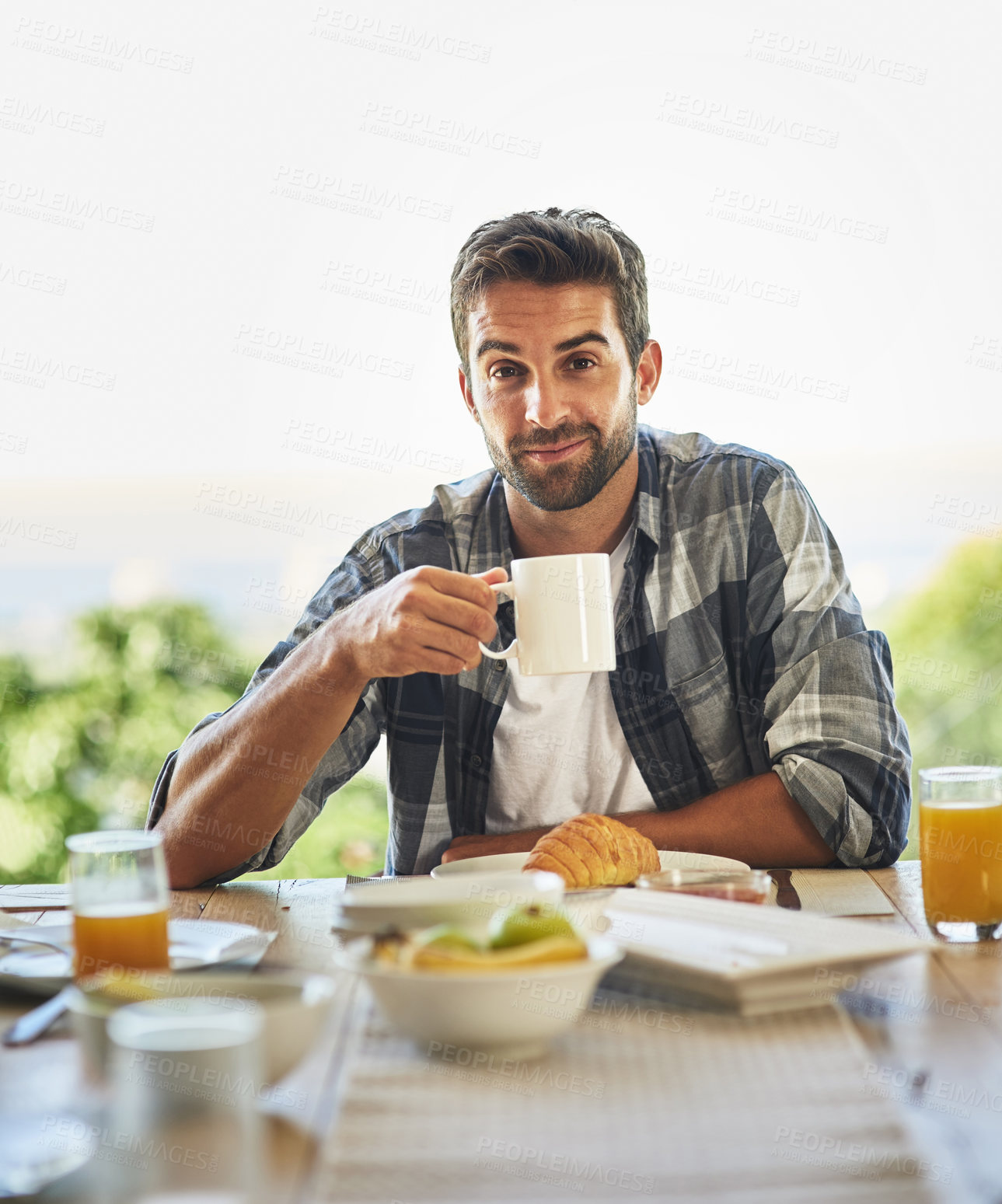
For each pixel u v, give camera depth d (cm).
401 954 70
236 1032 49
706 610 177
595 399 173
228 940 93
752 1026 73
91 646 393
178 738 392
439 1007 65
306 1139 57
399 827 184
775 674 167
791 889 125
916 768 376
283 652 180
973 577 386
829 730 150
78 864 83
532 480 177
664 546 179
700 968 74
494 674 179
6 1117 58
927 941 82
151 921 83
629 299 178
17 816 382
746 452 186
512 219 179
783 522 176
